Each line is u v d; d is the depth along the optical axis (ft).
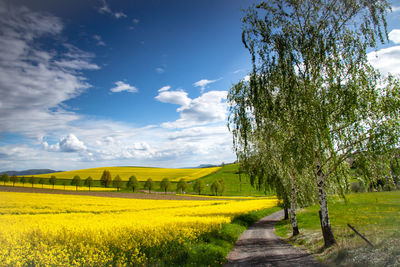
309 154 39.45
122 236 45.83
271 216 123.75
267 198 272.92
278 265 32.91
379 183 36.65
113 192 279.28
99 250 37.86
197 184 318.45
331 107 36.70
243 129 53.42
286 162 48.37
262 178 69.51
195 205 160.76
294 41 39.34
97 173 458.91
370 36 34.68
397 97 33.09
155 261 35.06
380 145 33.17
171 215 90.43
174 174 463.42
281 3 39.68
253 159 65.16
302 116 37.60
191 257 35.60
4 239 43.55
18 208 122.83
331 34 37.19
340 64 36.32
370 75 35.01
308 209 131.95
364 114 34.94
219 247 43.14
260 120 46.11
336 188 46.16
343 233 45.09
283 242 52.37
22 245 40.81
